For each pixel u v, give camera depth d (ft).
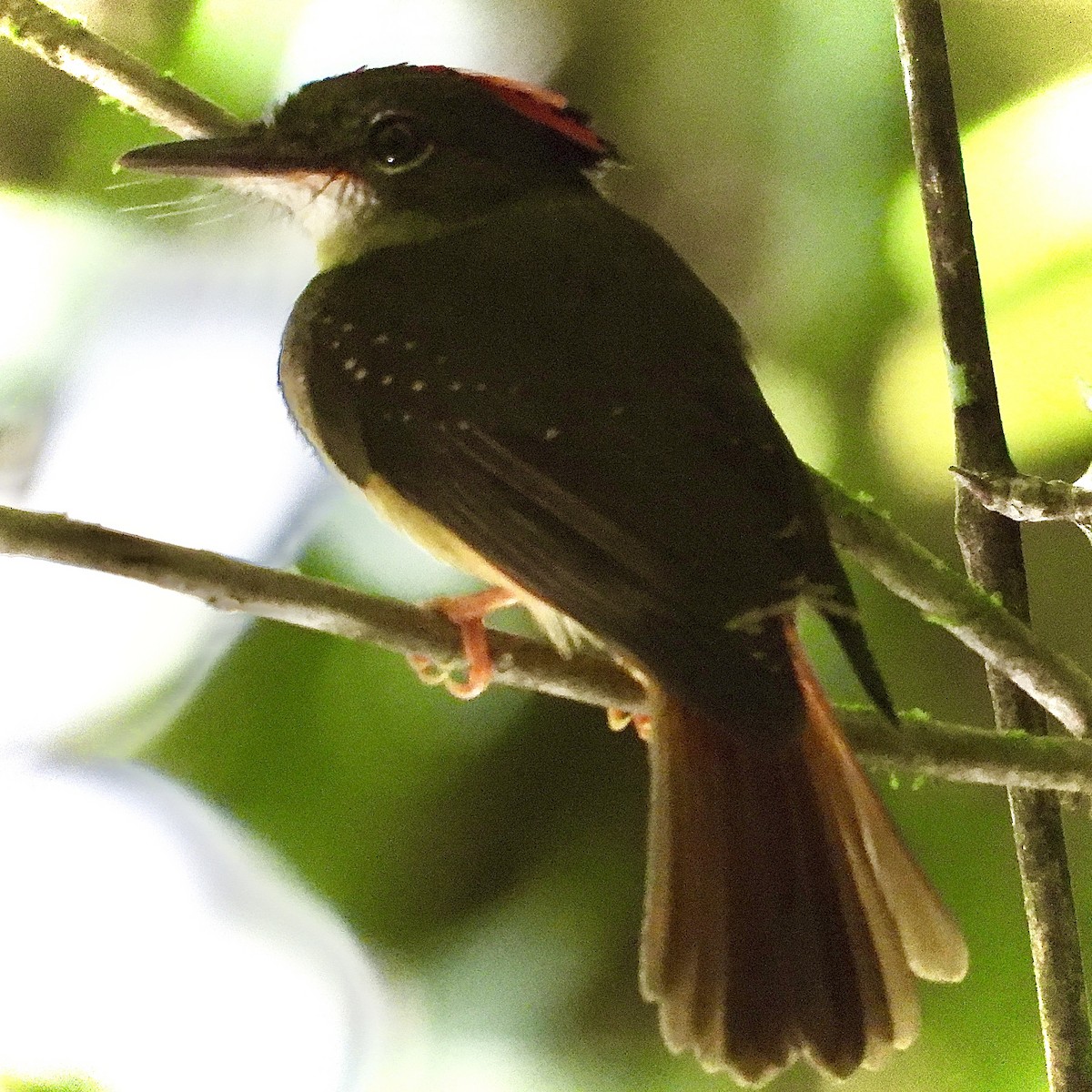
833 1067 12.78
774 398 13.12
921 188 12.94
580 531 12.83
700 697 12.78
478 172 12.99
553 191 12.98
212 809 13.08
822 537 12.84
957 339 12.93
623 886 13.08
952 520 13.12
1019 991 13.03
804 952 12.78
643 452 12.84
